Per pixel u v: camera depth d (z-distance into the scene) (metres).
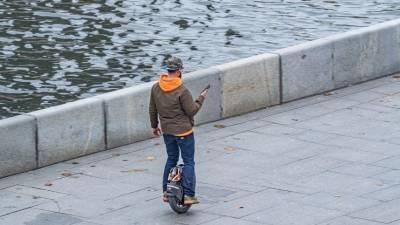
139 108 32.69
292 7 58.12
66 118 30.94
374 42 39.34
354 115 35.06
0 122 29.73
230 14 56.50
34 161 30.36
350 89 38.34
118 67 46.94
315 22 54.88
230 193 27.89
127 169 30.19
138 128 32.75
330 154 31.02
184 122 26.23
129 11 57.06
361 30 39.16
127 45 50.50
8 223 26.05
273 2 59.28
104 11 56.97
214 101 34.72
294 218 25.89
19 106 41.81
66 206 27.22
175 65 26.20
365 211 26.25
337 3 59.12
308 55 37.19
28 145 30.17
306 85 37.31
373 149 31.42
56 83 44.62
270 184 28.55
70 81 44.91
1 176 29.69
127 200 27.61
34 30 52.84
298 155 31.00
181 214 26.45
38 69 46.50
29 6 57.66
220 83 34.81
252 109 35.88
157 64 47.41
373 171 29.39
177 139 26.25
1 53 48.75
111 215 26.52
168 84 26.19
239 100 35.44
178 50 49.66
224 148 31.80
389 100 36.78
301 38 51.72
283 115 35.31
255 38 51.81
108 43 50.81
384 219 25.62
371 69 39.44
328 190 27.92
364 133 33.00
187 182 26.19
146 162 30.81
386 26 39.78
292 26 54.03
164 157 31.30
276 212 26.36
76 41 51.06
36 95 43.09
